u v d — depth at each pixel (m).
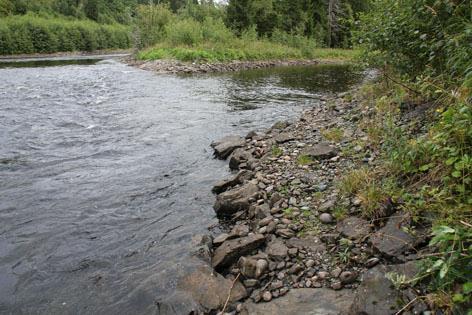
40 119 11.00
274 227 4.55
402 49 6.50
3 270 4.37
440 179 3.92
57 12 65.88
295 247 4.16
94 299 3.85
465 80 4.20
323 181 5.48
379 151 5.65
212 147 8.54
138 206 5.87
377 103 7.68
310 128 8.47
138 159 7.89
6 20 46.66
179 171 7.25
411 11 5.84
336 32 47.53
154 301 3.69
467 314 2.32
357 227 4.11
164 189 6.45
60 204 5.93
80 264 4.46
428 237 3.47
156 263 4.36
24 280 4.20
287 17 44.94
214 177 6.92
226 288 3.70
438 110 4.36
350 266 3.70
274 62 33.44
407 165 4.36
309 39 42.06
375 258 3.61
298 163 6.31
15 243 4.89
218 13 42.34
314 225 4.51
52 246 4.83
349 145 6.41
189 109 12.61
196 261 4.20
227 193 5.62
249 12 39.38
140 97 14.78
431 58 5.39
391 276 3.00
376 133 6.17
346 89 17.17
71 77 20.66
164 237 4.97
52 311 3.72
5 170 7.23
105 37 58.12
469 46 4.54
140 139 9.24
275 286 3.66
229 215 5.48
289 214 4.82
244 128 10.16
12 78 19.64
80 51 53.12
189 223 5.33
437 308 2.63
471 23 4.72
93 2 71.56
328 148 6.47
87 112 11.99
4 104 12.82
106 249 4.75
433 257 3.01
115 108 12.66
